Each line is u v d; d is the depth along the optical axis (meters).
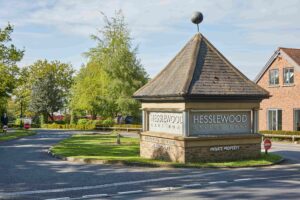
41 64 78.38
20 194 11.95
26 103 78.94
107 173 15.82
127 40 48.50
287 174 15.47
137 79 49.53
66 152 22.98
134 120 55.34
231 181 13.90
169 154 18.88
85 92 54.72
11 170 16.81
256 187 12.76
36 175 15.41
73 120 67.25
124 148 25.83
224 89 18.72
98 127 58.00
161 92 19.36
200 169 16.88
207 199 11.12
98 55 49.22
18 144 31.69
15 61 36.84
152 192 12.12
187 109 18.14
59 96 74.44
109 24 48.19
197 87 18.28
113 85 48.12
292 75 34.19
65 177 14.90
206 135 18.59
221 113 19.08
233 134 19.19
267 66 36.44
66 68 80.12
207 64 19.59
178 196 11.52
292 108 34.06
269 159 19.17
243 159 19.11
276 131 33.44
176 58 21.09
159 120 20.14
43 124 67.62
